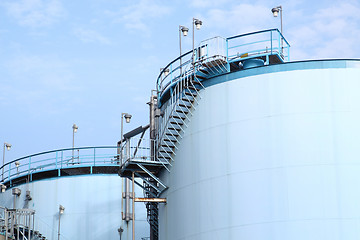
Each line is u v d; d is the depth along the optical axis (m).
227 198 43.75
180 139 47.50
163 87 50.66
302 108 42.88
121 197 64.38
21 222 64.06
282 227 41.78
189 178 46.22
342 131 42.25
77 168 65.00
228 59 46.00
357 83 42.94
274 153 42.84
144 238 63.50
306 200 41.66
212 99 45.69
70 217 63.81
